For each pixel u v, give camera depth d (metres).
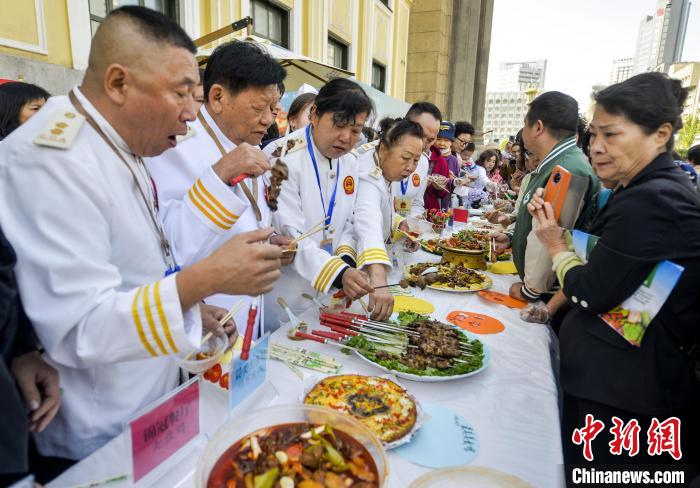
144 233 1.05
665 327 1.26
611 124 1.29
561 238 1.56
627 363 1.31
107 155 0.96
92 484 0.84
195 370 1.02
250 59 1.50
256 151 1.35
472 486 0.86
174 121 0.97
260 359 1.17
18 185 0.84
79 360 0.86
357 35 8.95
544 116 2.11
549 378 1.38
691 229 1.16
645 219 1.17
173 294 0.86
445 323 1.70
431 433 1.08
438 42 13.51
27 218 0.83
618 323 1.30
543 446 1.06
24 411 0.74
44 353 0.99
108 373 1.03
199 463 0.77
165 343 0.87
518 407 1.22
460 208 4.14
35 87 2.10
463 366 1.35
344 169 2.13
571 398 1.50
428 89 13.91
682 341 1.27
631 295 1.25
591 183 1.97
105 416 1.05
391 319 1.71
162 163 1.51
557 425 1.15
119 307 0.84
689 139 33.03
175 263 1.29
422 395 1.25
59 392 0.93
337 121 1.85
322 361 1.37
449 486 0.86
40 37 3.50
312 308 1.85
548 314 1.84
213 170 1.32
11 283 0.79
